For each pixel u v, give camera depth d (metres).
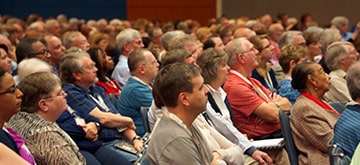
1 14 14.00
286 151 4.14
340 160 3.27
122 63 5.92
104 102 4.54
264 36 5.70
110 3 14.98
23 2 14.11
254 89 4.65
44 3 14.27
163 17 15.70
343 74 5.12
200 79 2.88
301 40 6.80
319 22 14.95
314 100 3.96
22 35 8.81
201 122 3.64
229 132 4.02
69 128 4.01
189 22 10.82
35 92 3.26
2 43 6.01
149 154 2.82
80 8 14.62
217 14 16.00
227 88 4.54
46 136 3.20
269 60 5.95
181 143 2.76
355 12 14.41
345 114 3.55
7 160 2.57
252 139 4.44
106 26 10.19
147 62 4.56
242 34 7.23
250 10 15.77
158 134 2.82
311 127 3.86
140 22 11.39
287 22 11.73
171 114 2.86
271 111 4.43
